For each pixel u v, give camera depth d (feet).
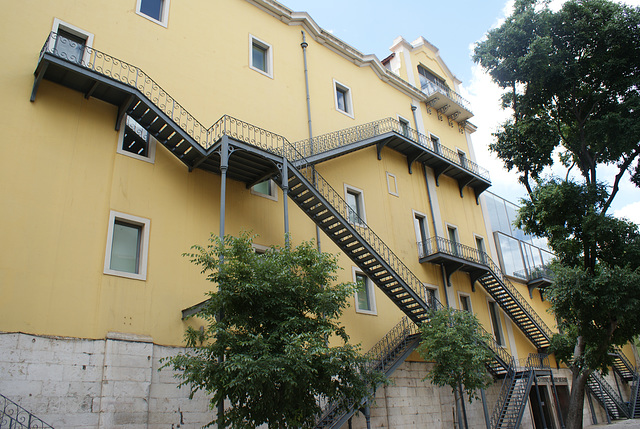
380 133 68.74
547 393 79.56
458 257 68.74
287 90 59.67
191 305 41.14
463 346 49.21
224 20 55.83
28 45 39.22
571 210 62.08
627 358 110.01
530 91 65.31
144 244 40.19
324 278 34.53
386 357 54.19
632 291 54.19
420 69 90.68
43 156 37.09
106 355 34.58
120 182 40.60
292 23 64.59
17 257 33.55
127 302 37.50
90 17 43.88
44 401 31.14
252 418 29.81
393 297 56.44
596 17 61.82
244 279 31.81
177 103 44.55
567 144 69.77
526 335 80.33
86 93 40.70
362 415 49.24
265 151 43.45
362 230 60.64
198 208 44.96
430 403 57.72
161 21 49.93
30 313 32.78
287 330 31.17
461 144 89.86
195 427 37.14
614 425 82.07
